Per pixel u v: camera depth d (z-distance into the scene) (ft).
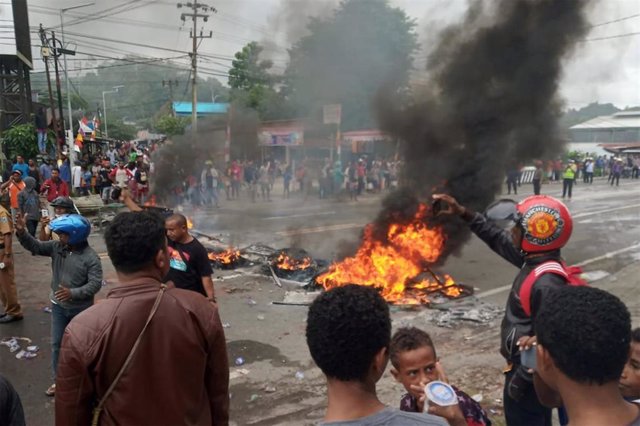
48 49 80.89
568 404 4.65
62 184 44.65
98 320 6.52
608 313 4.50
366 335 4.82
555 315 4.65
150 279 7.02
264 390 15.21
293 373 16.37
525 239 8.59
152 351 6.57
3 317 21.02
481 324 20.56
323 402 14.51
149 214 7.25
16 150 71.92
